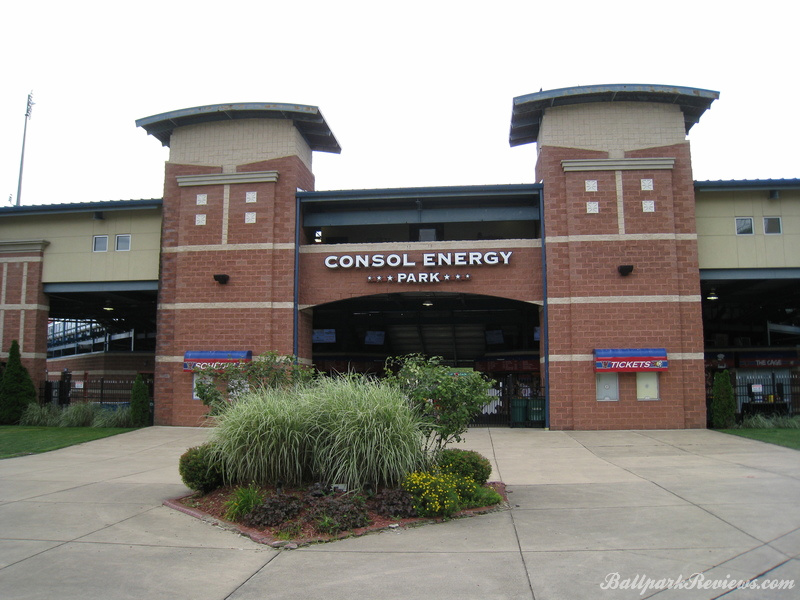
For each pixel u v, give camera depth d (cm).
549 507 959
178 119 2284
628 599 575
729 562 670
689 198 2089
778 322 3466
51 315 3394
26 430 2116
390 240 2550
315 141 2438
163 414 2205
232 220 2231
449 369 1072
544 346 2094
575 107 2150
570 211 2092
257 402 1022
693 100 2122
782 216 2167
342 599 589
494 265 2156
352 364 3089
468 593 598
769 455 1445
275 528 816
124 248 2406
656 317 2041
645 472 1262
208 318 2206
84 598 591
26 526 866
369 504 899
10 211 2419
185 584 631
